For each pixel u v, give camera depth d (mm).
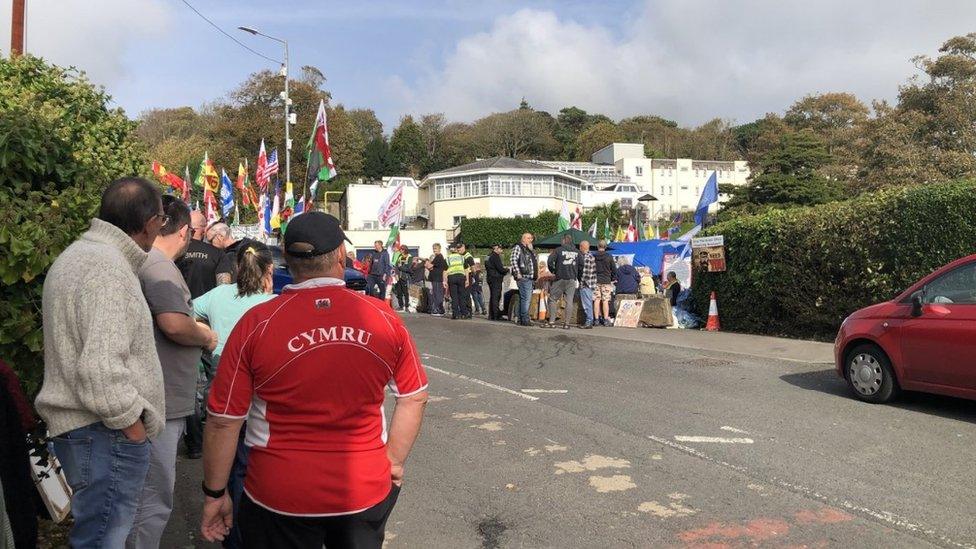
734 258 14656
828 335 12781
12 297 3848
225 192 26031
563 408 8008
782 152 41906
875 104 38719
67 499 4910
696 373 10008
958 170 34500
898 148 36375
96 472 3057
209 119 78125
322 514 2549
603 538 4598
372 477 2621
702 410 7844
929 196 10625
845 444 6496
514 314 17672
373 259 20609
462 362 11203
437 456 6328
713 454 6258
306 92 54125
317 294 2668
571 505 5148
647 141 112812
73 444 3059
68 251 3084
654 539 4566
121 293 3027
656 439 6734
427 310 21156
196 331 3785
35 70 6988
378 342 2635
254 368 2584
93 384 2879
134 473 3123
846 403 8070
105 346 2916
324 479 2541
